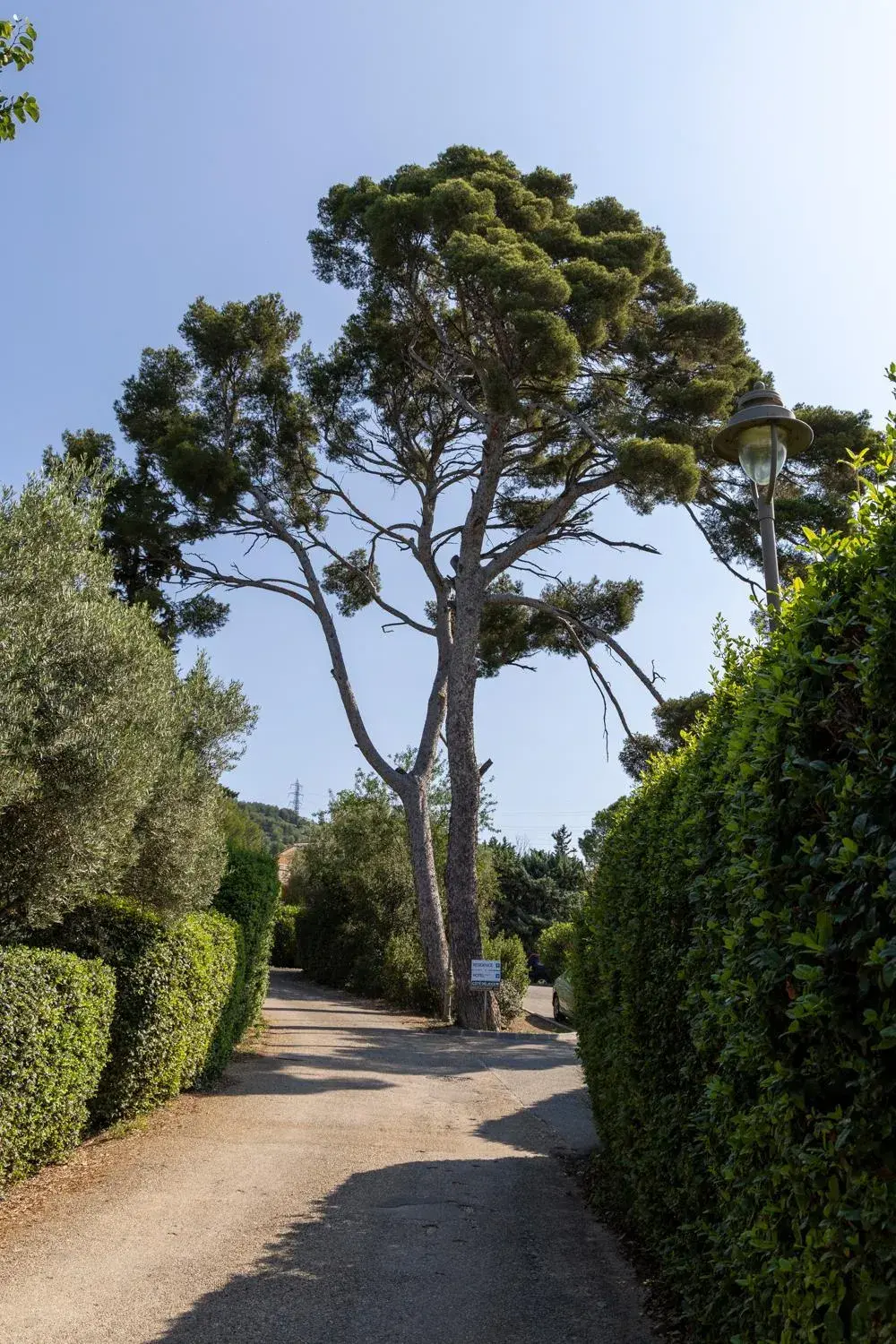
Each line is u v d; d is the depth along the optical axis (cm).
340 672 2303
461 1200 686
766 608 408
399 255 1933
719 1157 382
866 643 262
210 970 1041
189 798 1010
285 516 2381
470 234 1780
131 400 2330
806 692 303
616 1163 642
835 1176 260
